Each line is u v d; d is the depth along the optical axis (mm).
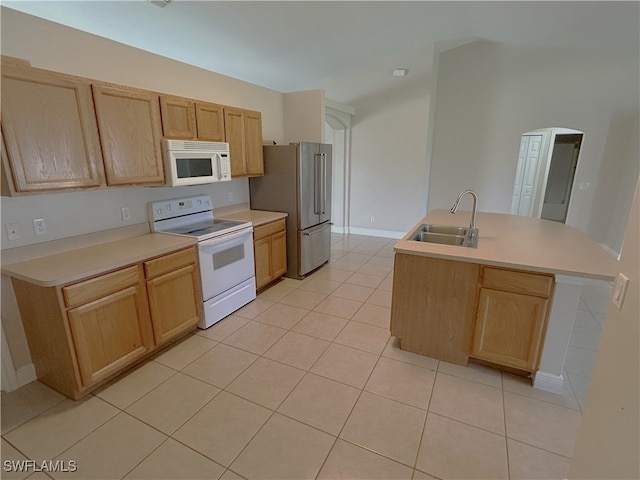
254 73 4723
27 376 2154
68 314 1874
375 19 3471
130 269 2172
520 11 3410
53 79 1846
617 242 4703
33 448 1689
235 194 3848
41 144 1830
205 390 2115
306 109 4289
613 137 4641
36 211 2107
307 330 2846
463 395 2064
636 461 936
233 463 1608
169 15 3041
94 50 2311
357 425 1833
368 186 6062
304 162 3752
